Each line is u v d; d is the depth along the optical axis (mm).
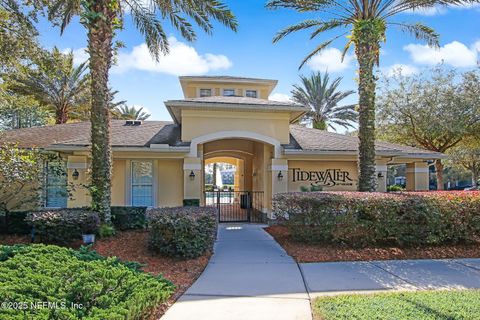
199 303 6242
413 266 8930
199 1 13414
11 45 15516
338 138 19156
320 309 5730
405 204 10469
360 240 10711
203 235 9859
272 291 6926
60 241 10789
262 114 16781
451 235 10609
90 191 11984
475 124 25891
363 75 13352
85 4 11680
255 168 21406
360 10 13742
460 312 5477
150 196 16469
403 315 5348
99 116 11883
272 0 14008
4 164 12484
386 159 17875
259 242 12195
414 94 27219
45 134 18625
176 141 16641
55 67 17859
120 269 5719
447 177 57312
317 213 10703
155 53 15516
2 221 12867
